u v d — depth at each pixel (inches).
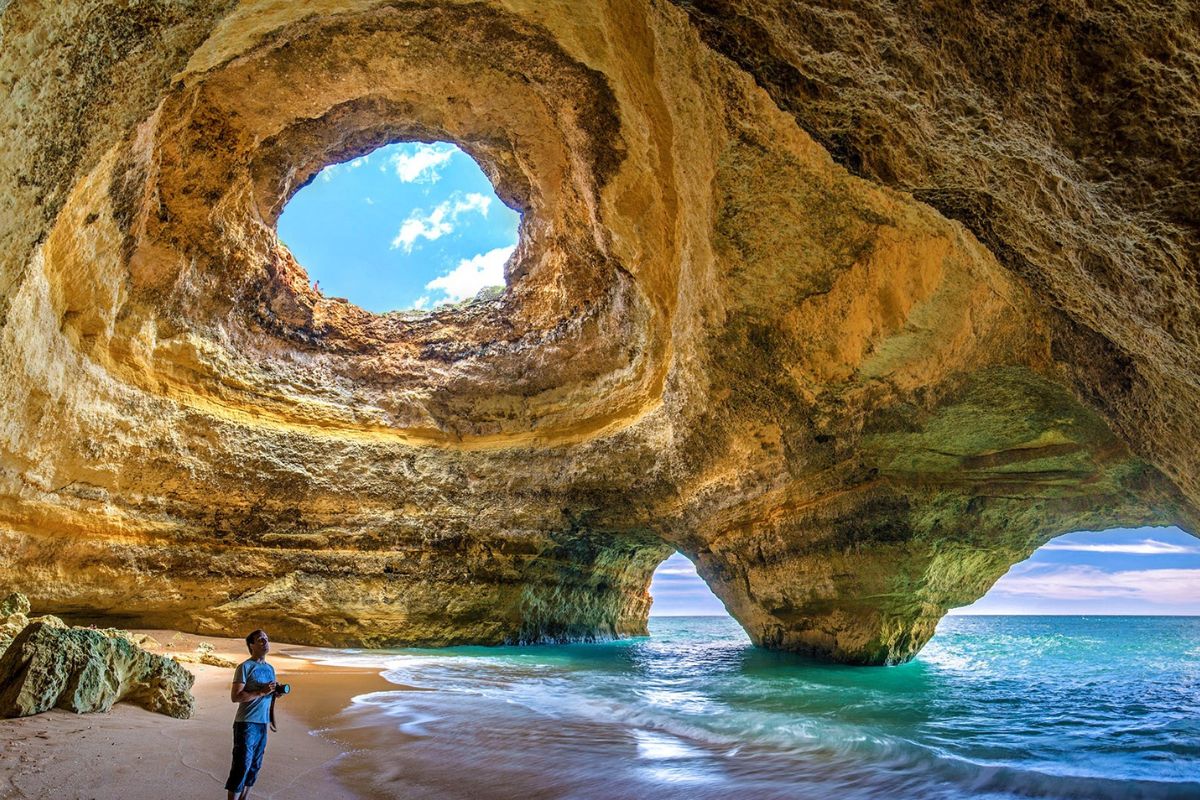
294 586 527.5
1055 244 204.2
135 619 478.6
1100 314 218.8
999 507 413.4
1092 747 257.1
